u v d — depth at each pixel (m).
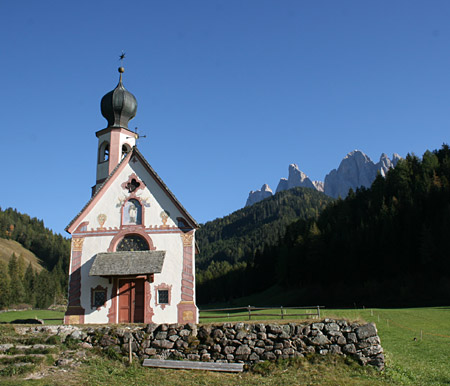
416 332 40.41
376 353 24.45
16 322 34.47
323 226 129.00
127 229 35.91
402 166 124.94
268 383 22.31
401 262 95.00
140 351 25.84
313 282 112.62
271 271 140.62
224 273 164.25
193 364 24.56
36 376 21.47
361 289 95.44
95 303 34.53
